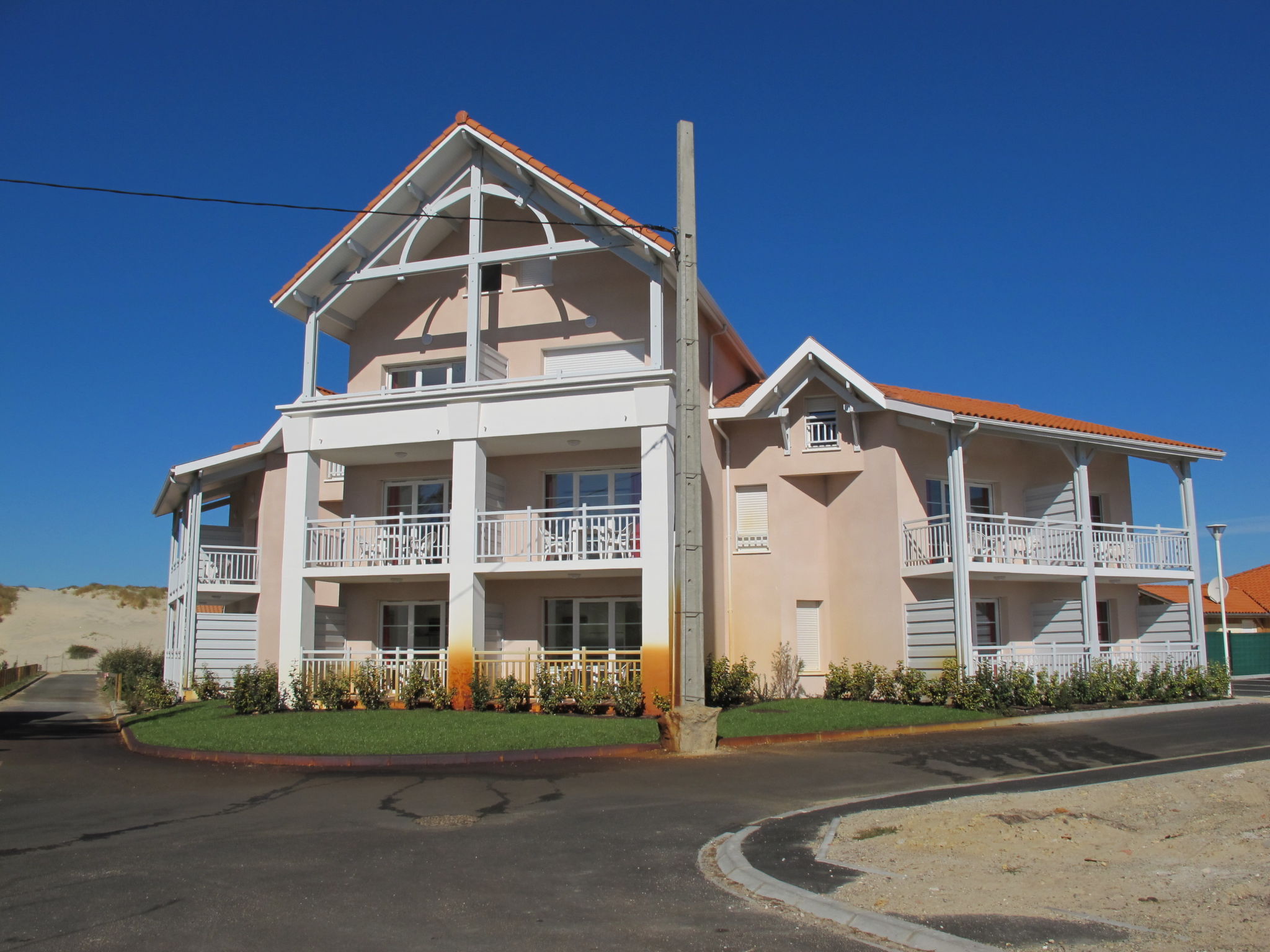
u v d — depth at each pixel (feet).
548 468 69.05
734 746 47.85
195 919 20.84
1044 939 18.80
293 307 69.67
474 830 29.71
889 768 41.34
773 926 20.42
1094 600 68.59
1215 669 72.23
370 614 72.64
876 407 67.31
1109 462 79.41
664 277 64.49
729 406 71.77
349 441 66.80
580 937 19.74
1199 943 18.31
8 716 82.17
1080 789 34.24
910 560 66.23
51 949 19.02
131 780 40.19
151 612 311.68
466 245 73.15
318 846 27.63
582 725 52.13
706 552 68.28
